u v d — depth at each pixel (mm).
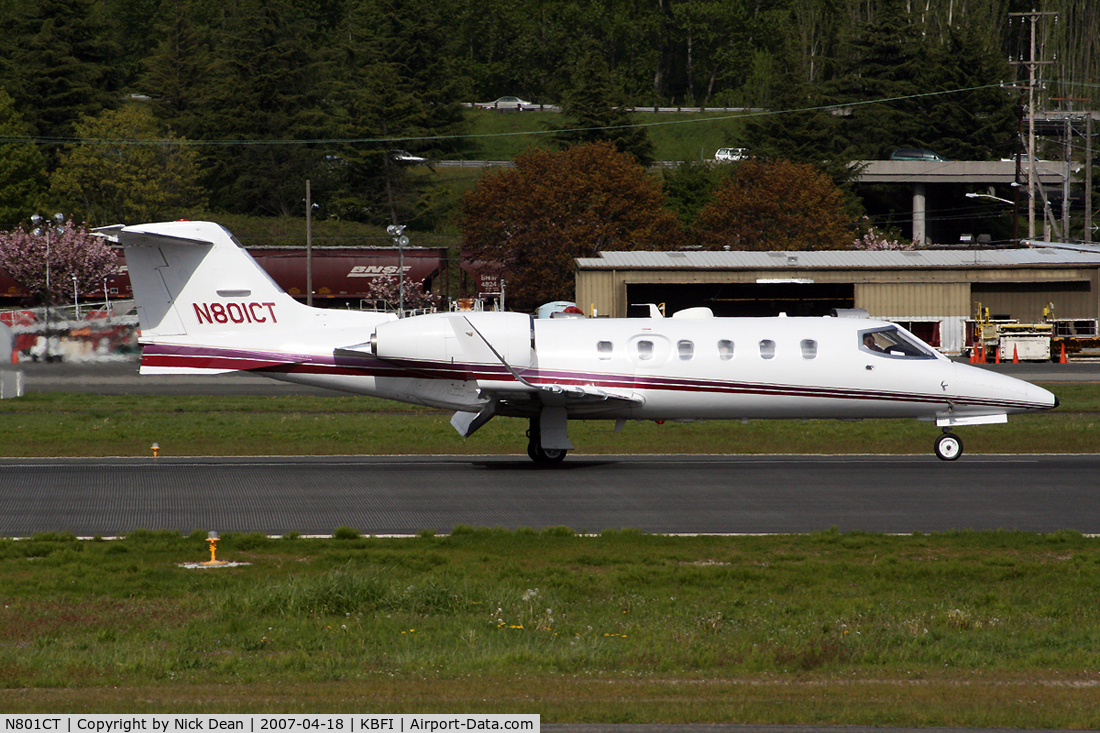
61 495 79938
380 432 118500
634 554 62062
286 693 38469
